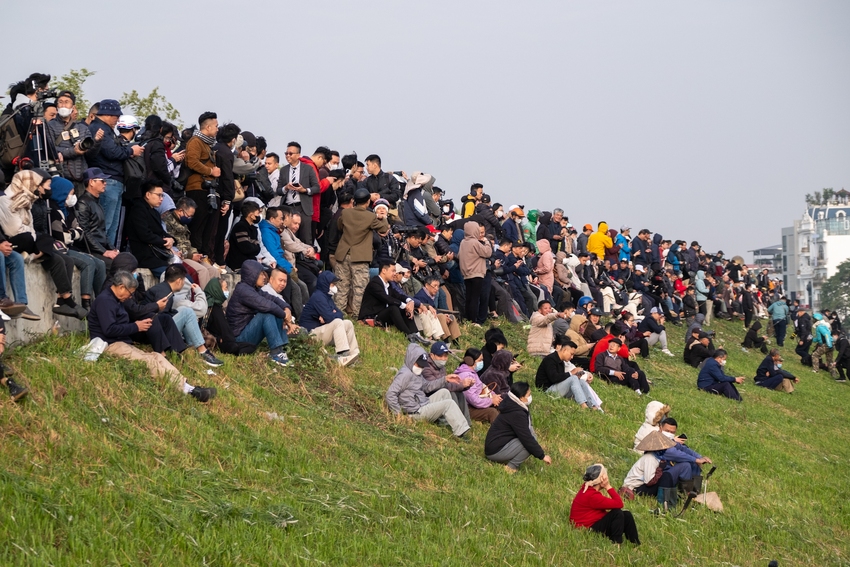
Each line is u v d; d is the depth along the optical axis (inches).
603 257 1962.4
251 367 802.2
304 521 541.0
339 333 901.8
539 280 1541.6
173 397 661.9
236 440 634.8
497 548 590.9
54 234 695.1
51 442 529.3
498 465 788.0
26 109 736.3
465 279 1274.6
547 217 1796.3
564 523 684.1
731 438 1132.5
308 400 792.3
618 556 645.3
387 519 585.3
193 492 534.0
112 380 632.4
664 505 801.6
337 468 650.8
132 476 528.4
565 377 1067.9
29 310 618.5
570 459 878.4
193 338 756.0
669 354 1689.2
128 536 464.4
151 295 735.1
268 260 951.0
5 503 454.6
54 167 735.1
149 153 829.2
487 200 1653.5
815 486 1014.4
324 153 1153.4
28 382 584.7
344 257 1077.1
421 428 820.0
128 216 804.6
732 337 2337.6
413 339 1059.9
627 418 1072.2
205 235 896.9
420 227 1256.8
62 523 456.4
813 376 2089.1
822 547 820.6
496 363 934.4
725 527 793.6
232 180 904.3
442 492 671.1
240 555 477.7
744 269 2918.3
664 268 2182.6
